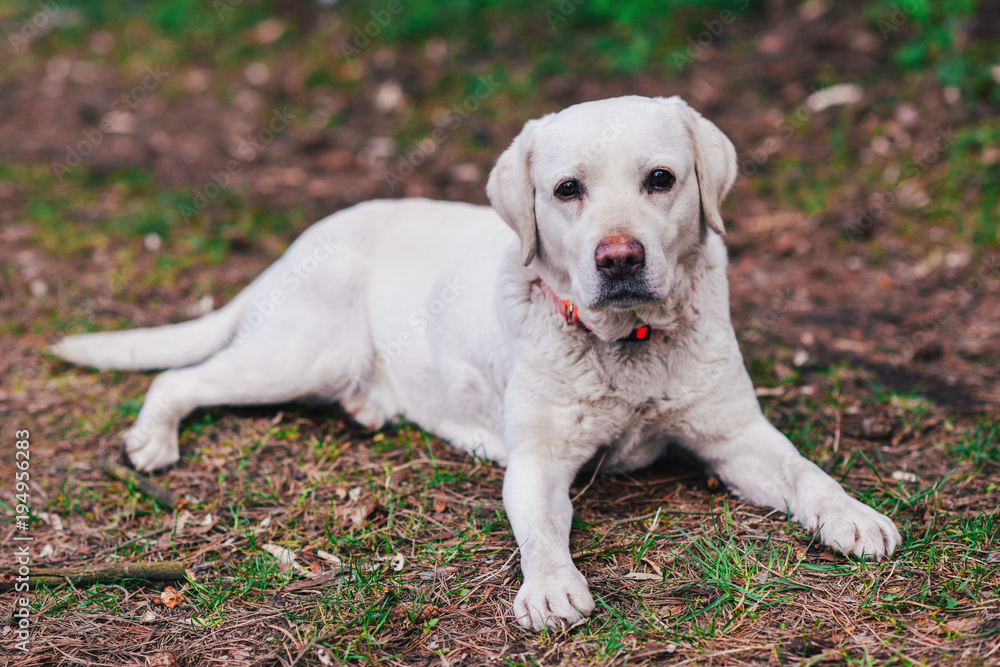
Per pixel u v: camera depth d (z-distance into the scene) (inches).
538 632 93.7
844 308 186.5
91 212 259.3
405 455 140.3
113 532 122.7
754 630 91.2
